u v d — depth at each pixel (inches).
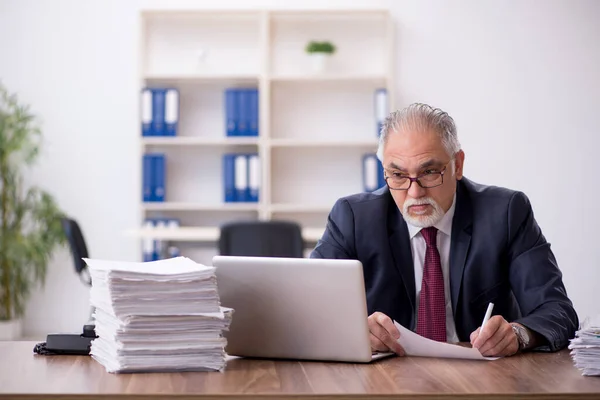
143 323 66.7
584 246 244.4
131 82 248.2
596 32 243.0
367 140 237.5
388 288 92.5
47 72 247.1
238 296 75.2
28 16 246.5
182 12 240.1
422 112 87.0
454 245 91.4
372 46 246.4
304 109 247.1
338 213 96.3
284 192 247.3
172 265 73.8
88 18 247.1
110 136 247.9
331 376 66.2
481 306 90.8
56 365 70.6
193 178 248.1
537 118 243.9
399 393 59.2
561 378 65.0
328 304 72.6
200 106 247.6
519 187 244.5
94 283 73.0
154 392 59.4
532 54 243.8
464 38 244.2
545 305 85.7
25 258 230.4
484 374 66.9
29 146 232.4
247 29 247.4
